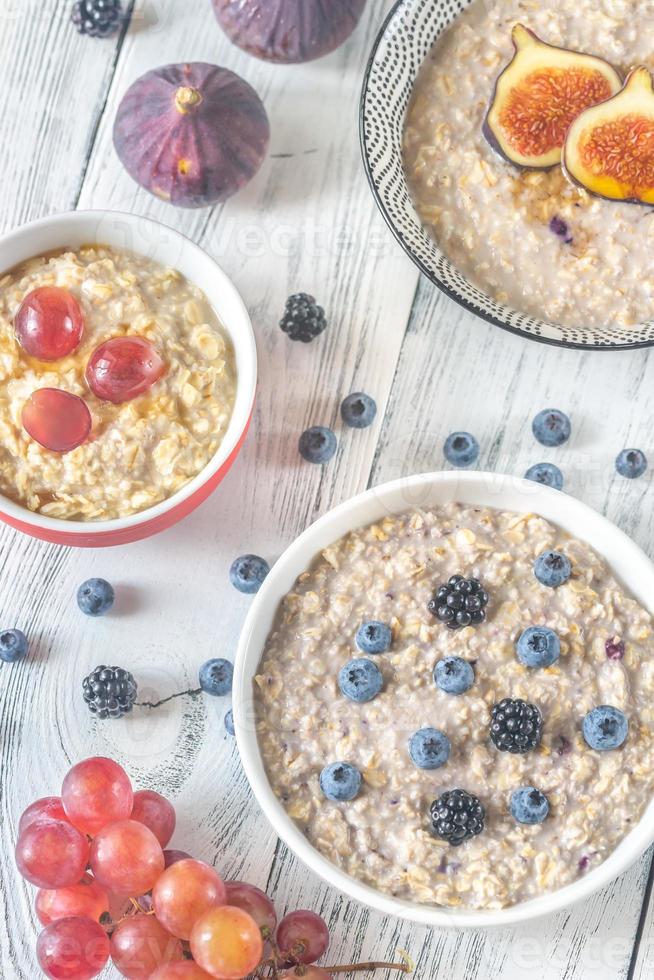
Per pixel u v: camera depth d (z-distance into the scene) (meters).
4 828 0.81
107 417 0.77
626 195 0.82
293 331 0.83
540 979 0.80
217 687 0.81
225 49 0.85
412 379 0.84
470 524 0.79
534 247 0.82
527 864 0.75
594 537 0.79
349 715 0.77
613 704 0.76
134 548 0.83
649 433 0.84
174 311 0.79
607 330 0.81
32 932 0.81
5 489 0.78
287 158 0.84
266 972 0.78
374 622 0.77
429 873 0.75
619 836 0.76
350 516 0.78
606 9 0.83
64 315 0.76
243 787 0.82
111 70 0.84
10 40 0.84
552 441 0.83
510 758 0.76
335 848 0.76
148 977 0.75
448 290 0.79
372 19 0.85
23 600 0.83
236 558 0.83
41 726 0.82
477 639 0.77
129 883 0.75
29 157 0.84
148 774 0.82
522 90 0.82
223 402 0.79
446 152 0.82
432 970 0.80
